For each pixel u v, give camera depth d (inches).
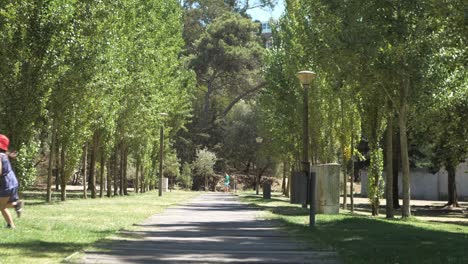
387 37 829.8
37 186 2244.1
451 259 404.5
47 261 356.8
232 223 721.6
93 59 997.8
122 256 398.0
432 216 1341.0
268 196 1707.7
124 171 1835.6
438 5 586.9
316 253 434.6
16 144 838.5
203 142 3105.3
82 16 1003.3
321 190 943.7
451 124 1066.1
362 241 515.5
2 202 518.6
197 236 556.1
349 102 1125.7
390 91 911.7
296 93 1272.1
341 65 868.0
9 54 827.4
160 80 1716.3
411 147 1851.6
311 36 944.3
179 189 2844.5
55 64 860.6
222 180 2960.1
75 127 1159.6
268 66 1443.2
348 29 829.8
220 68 2829.7
